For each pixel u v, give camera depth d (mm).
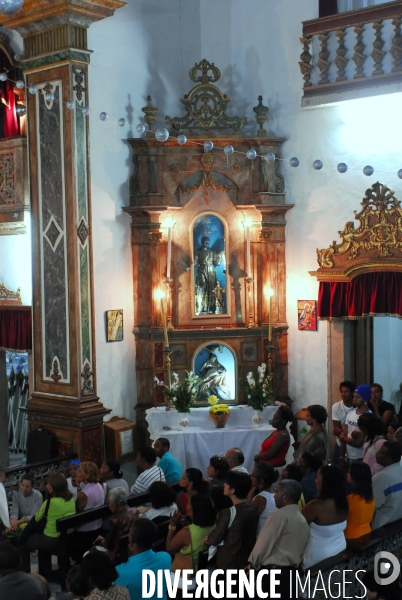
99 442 11914
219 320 13156
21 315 12891
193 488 7660
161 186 12797
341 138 12203
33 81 12008
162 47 13312
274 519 6133
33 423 12289
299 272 12898
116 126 12586
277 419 10180
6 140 12758
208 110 12875
